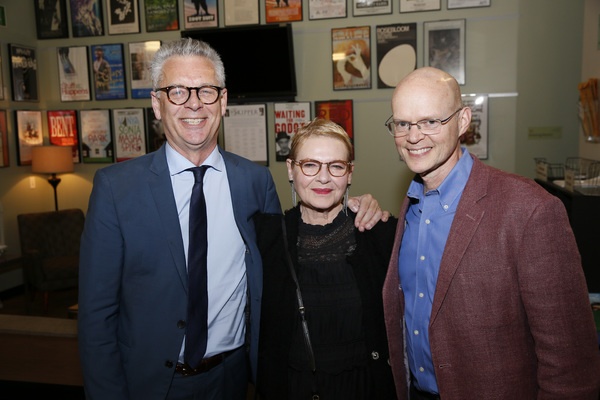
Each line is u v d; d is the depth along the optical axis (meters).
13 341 2.66
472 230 1.17
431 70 1.23
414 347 1.33
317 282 1.42
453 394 1.21
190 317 1.42
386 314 1.37
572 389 1.08
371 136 4.98
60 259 4.76
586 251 2.52
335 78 4.96
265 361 1.42
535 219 1.09
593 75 3.58
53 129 5.72
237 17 5.04
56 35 5.56
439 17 4.70
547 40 4.57
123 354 1.45
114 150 5.60
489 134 4.77
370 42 4.86
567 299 1.08
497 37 4.64
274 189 1.76
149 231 1.41
